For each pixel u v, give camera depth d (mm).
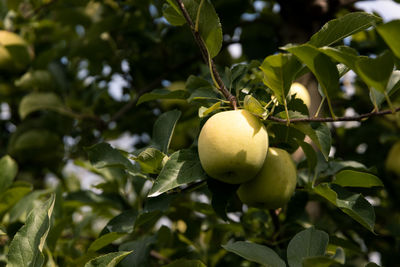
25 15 3879
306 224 2184
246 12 3531
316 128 1740
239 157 1471
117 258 1363
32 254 1389
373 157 3316
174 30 3338
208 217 2885
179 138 3328
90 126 3615
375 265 1415
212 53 1567
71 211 2488
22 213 2080
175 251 2521
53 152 3584
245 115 1526
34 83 3578
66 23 3658
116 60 3492
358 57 1293
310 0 2783
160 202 1740
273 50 3189
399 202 3258
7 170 2238
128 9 3303
